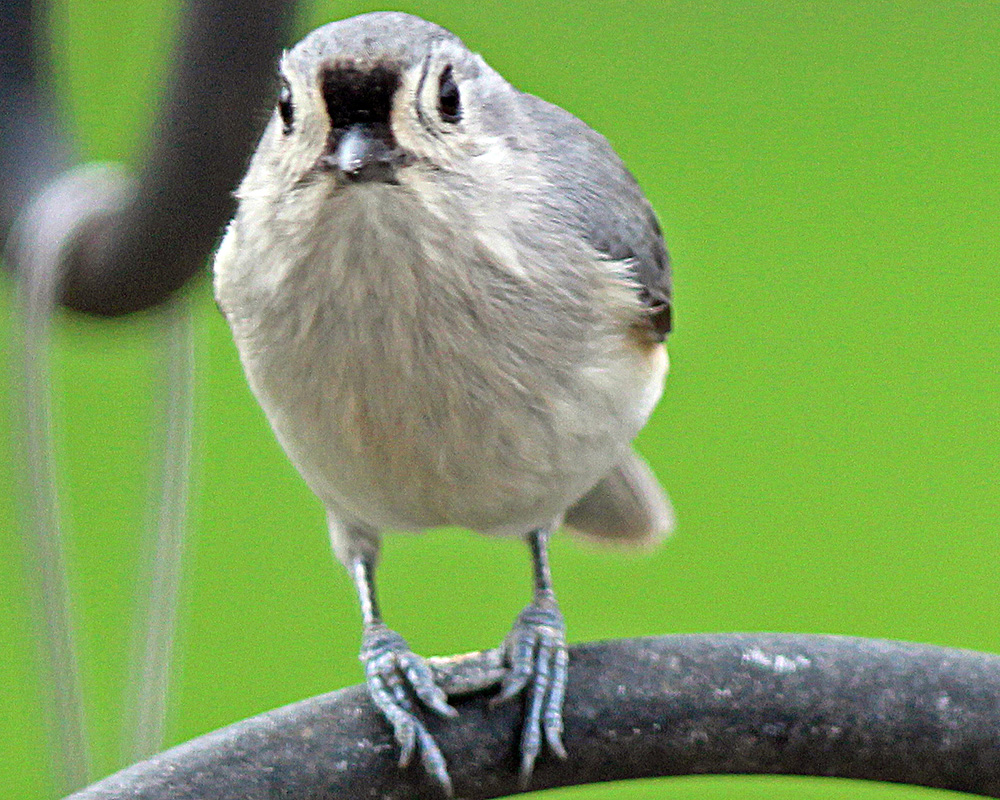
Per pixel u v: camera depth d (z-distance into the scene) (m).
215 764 2.35
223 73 2.39
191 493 2.41
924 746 2.36
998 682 2.36
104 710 2.41
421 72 2.35
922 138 3.84
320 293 2.36
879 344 3.20
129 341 2.47
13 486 2.38
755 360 3.19
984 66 4.17
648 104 3.92
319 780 2.36
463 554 2.54
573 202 2.38
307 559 2.66
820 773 2.36
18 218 2.41
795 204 3.58
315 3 2.41
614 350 2.38
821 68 4.09
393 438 2.37
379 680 2.37
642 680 2.36
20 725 2.54
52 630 2.38
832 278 3.37
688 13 4.22
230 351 2.85
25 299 2.40
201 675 2.55
